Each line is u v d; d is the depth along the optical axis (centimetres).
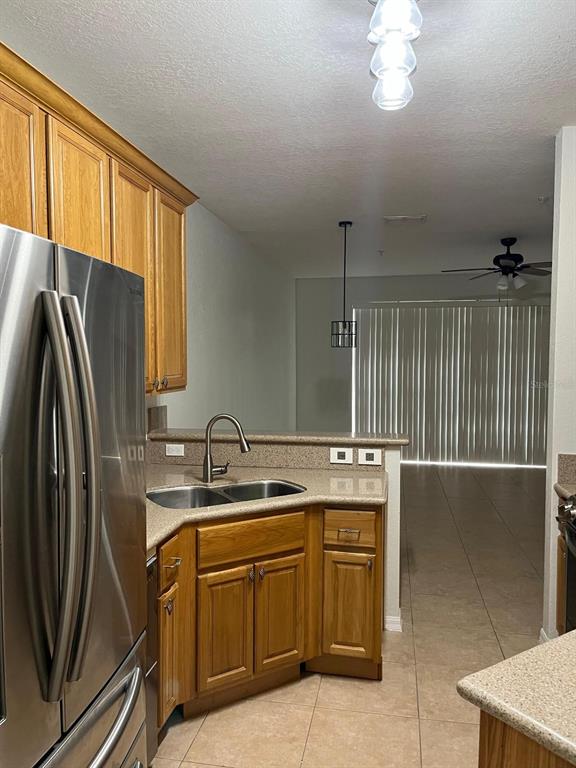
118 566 145
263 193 388
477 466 815
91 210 208
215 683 237
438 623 322
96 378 134
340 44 198
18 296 108
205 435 310
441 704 245
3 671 102
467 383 823
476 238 550
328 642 264
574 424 277
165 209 275
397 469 311
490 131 276
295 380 872
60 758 118
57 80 224
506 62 209
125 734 147
